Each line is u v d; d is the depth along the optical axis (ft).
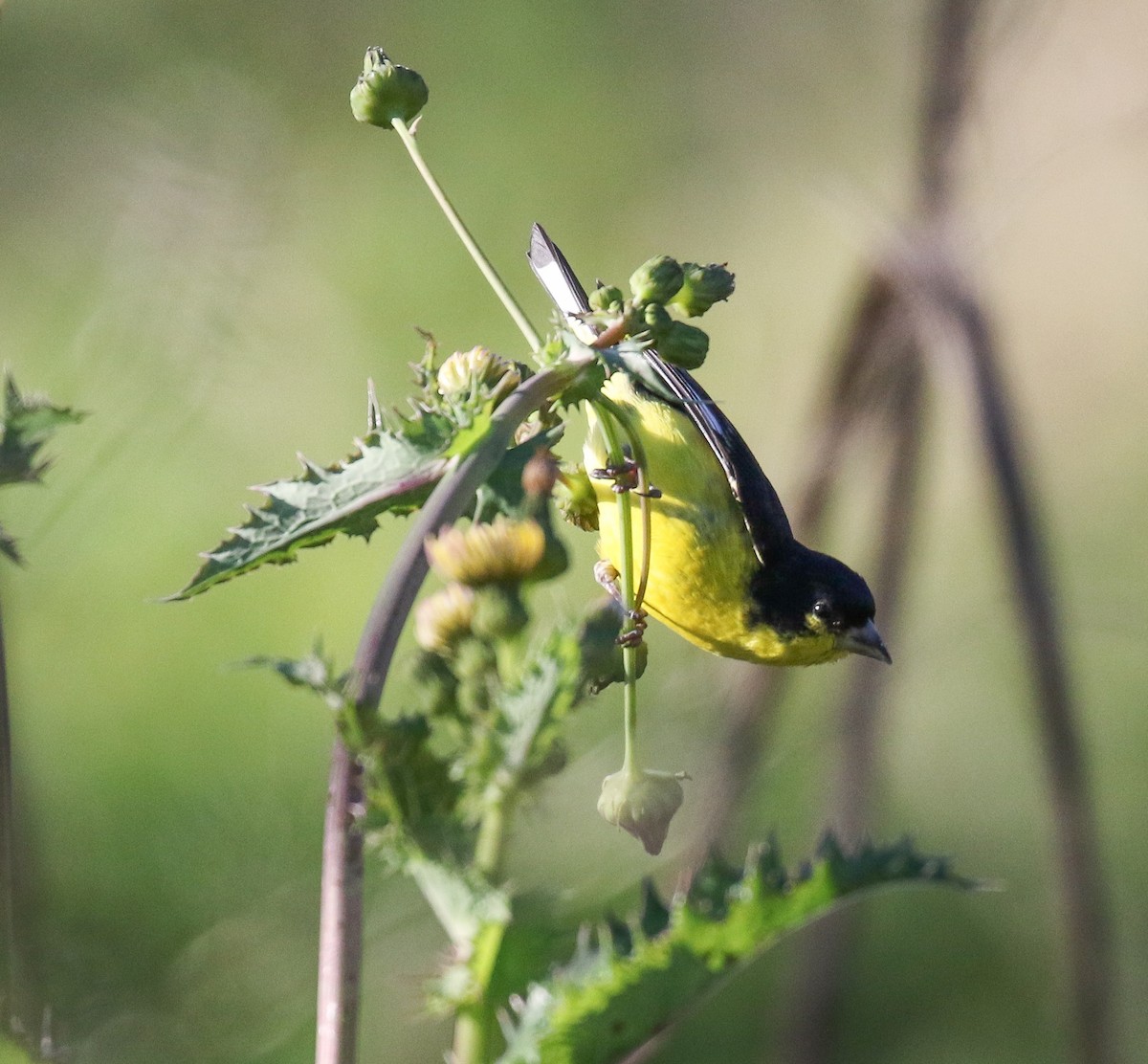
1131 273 55.98
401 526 45.29
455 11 56.75
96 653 37.37
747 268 54.08
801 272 53.52
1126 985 37.22
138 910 29.45
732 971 11.28
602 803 13.39
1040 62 42.11
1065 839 30.50
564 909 10.98
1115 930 34.99
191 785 34.96
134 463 30.96
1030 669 30.58
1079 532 48.88
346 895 10.36
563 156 57.00
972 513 44.83
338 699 9.95
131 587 38.09
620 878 26.68
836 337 31.96
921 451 32.40
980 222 30.50
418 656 10.48
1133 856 40.04
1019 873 39.55
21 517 26.78
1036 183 33.58
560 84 57.11
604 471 17.81
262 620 42.27
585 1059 11.01
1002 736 40.75
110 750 36.24
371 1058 29.35
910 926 39.14
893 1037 37.01
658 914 11.66
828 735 32.71
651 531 21.70
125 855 30.81
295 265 42.39
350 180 54.54
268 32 53.36
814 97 52.65
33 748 33.73
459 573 10.53
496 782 10.30
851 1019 37.29
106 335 31.12
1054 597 30.37
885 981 38.09
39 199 41.32
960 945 38.78
